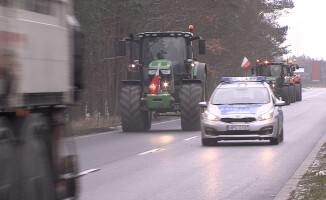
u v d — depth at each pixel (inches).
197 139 2425.0
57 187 901.2
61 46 932.6
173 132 2787.9
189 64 2901.1
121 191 1256.2
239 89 2288.4
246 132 2138.3
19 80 808.3
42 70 874.1
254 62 6904.5
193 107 2815.0
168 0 4079.7
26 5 837.2
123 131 2842.0
